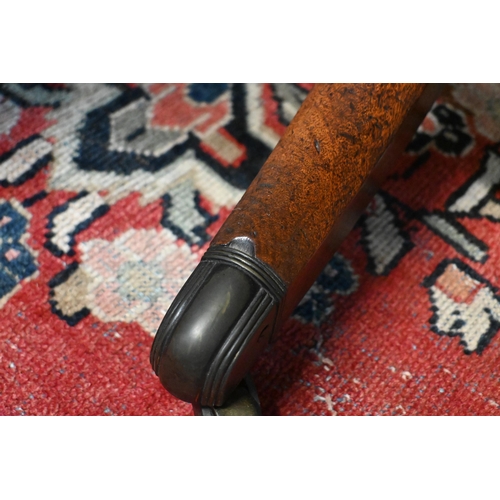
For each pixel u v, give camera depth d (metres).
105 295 0.75
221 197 0.85
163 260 0.79
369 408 0.70
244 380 0.60
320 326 0.75
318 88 0.60
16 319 0.73
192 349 0.48
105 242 0.79
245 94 0.96
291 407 0.69
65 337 0.72
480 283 0.79
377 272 0.80
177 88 0.96
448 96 0.97
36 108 0.90
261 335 0.52
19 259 0.77
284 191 0.53
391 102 0.59
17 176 0.83
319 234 0.54
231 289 0.49
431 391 0.72
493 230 0.84
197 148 0.89
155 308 0.75
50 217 0.81
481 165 0.90
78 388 0.69
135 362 0.71
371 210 0.85
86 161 0.86
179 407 0.69
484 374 0.73
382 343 0.74
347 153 0.56
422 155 0.90
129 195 0.84
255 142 0.91
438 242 0.83
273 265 0.51
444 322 0.76
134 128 0.90
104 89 0.94
